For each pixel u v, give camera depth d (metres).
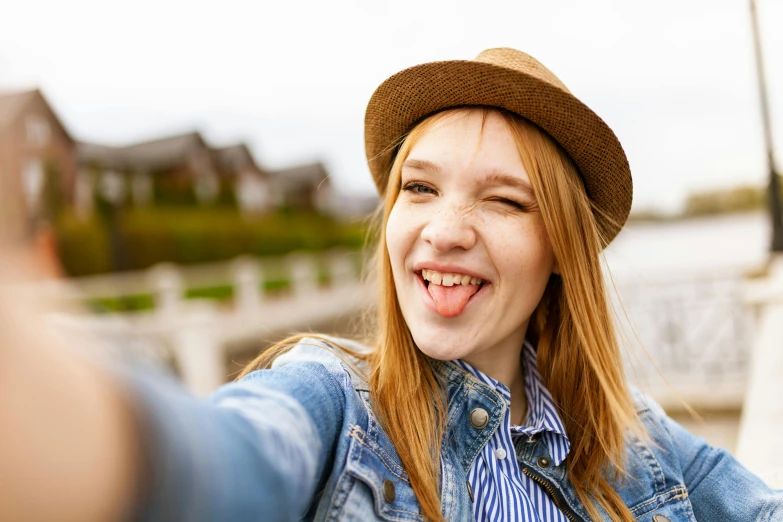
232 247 29.09
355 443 0.93
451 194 1.06
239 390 0.73
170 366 6.69
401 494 0.96
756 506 1.25
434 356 1.07
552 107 1.07
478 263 1.05
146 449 0.42
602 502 1.17
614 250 1.53
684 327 5.27
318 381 0.93
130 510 0.40
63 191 24.20
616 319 1.36
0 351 0.37
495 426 1.10
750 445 2.08
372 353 1.20
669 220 19.97
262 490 0.53
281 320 13.83
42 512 0.37
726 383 4.34
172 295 12.34
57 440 0.37
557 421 1.18
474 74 1.05
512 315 1.11
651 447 1.31
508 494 1.07
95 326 0.48
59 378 0.38
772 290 4.61
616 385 1.19
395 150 1.28
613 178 1.22
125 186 28.89
